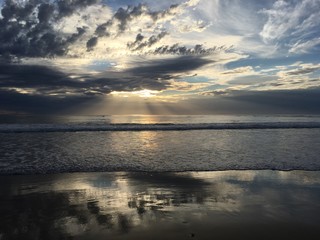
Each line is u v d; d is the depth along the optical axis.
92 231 4.77
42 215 5.50
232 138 19.73
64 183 7.97
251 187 7.67
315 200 6.56
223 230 4.84
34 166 10.12
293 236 4.63
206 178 8.69
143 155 12.62
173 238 4.51
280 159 11.73
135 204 6.23
